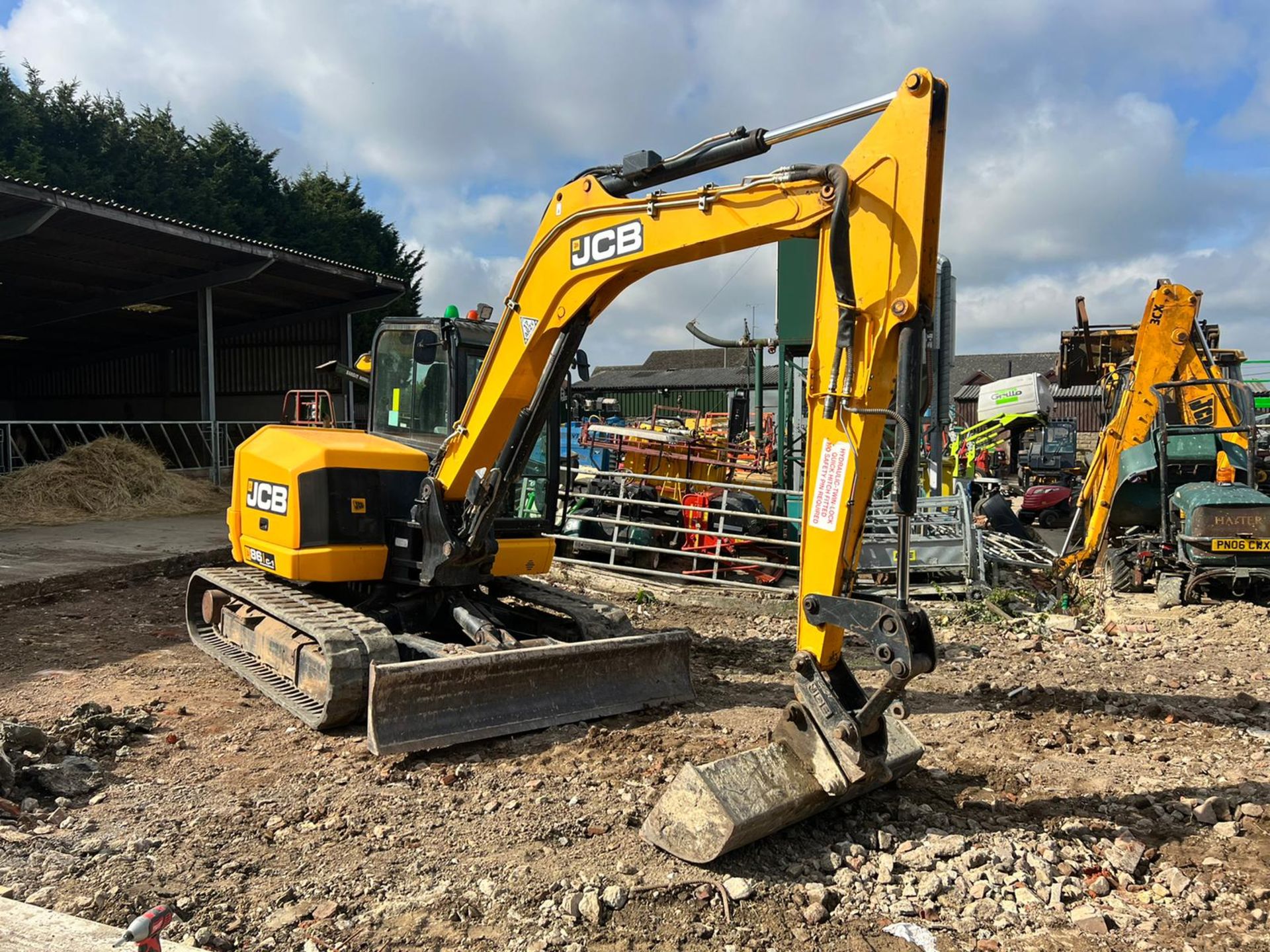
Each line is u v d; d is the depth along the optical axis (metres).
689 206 4.25
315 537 5.58
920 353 3.51
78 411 25.42
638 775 4.49
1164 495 8.97
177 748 4.78
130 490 14.19
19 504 13.00
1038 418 22.56
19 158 21.89
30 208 12.40
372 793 4.21
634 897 3.29
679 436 11.85
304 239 29.20
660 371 50.59
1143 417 9.73
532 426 5.20
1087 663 6.92
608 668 5.50
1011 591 9.31
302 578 5.59
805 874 3.50
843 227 3.59
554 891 3.33
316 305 20.31
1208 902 3.33
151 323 21.23
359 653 4.95
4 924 2.88
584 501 10.74
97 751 4.66
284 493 5.73
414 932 3.05
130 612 8.09
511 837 3.79
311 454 5.66
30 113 23.59
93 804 4.04
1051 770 4.64
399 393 6.42
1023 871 3.52
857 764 3.58
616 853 3.66
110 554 10.06
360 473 5.69
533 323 5.05
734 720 5.43
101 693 5.69
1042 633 7.95
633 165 4.51
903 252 3.51
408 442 6.27
